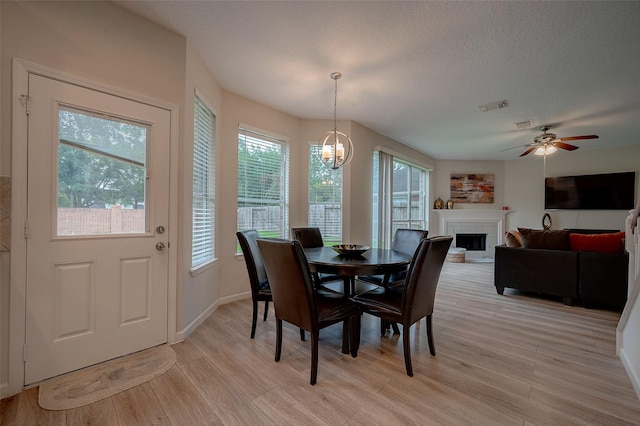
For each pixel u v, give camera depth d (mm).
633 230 2289
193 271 2494
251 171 3545
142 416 1473
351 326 2100
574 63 2578
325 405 1567
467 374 1880
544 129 4434
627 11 1913
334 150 2904
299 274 1742
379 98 3398
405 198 5867
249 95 3359
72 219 1825
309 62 2646
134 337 2082
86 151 1876
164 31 2211
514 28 2115
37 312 1701
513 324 2746
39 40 1696
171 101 2250
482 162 6922
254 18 2078
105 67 1938
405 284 1878
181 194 2312
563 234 3445
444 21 2055
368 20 2062
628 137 4891
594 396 1662
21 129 1639
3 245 1597
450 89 3145
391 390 1703
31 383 1681
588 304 3234
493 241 6777
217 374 1848
